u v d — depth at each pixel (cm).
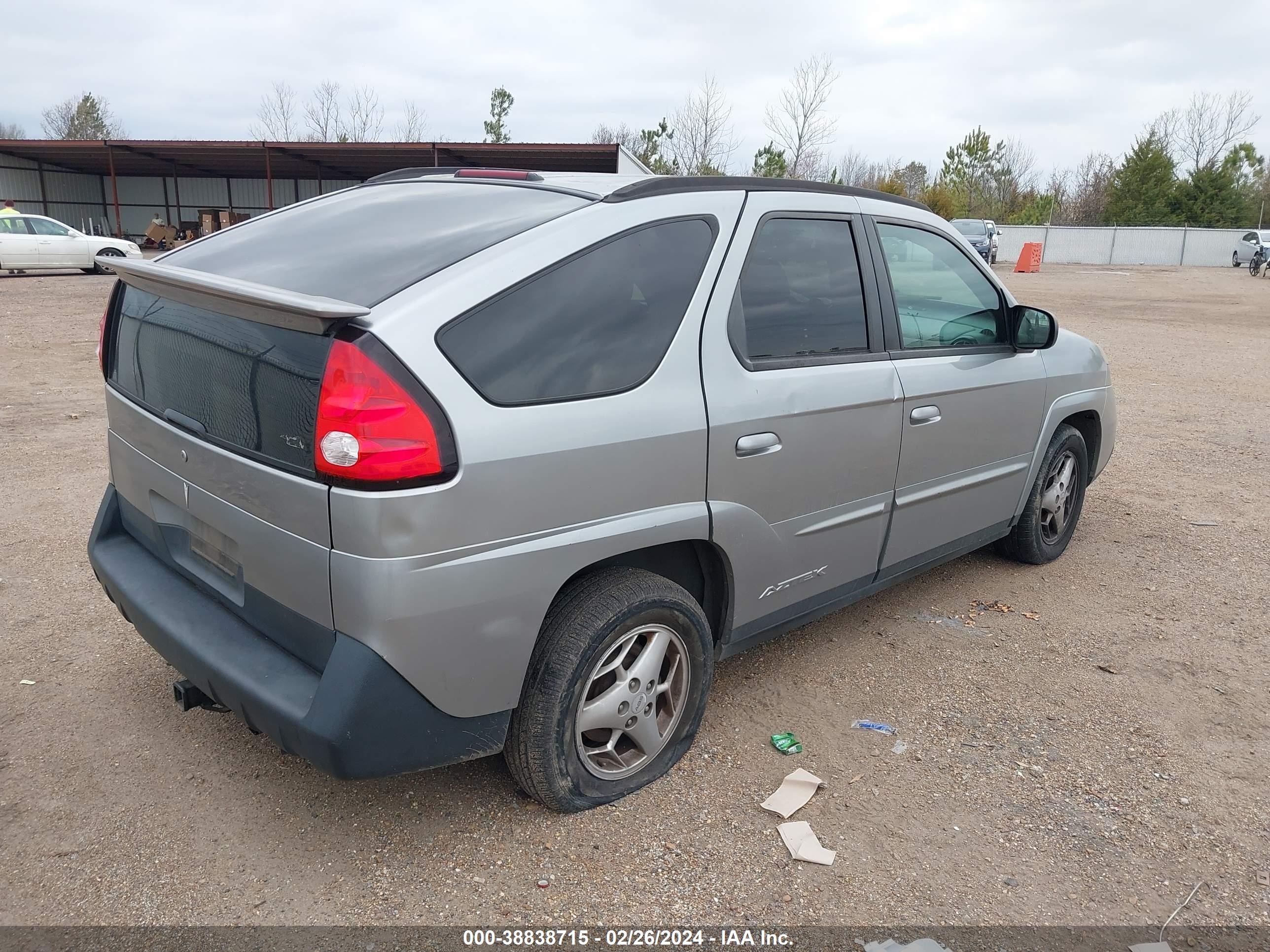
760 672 371
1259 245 3922
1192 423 884
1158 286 3058
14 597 409
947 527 399
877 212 356
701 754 310
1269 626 430
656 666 279
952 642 404
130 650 366
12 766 288
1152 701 358
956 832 275
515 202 284
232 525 246
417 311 221
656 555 287
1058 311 2052
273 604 239
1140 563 507
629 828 271
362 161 3506
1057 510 487
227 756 298
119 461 306
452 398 220
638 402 257
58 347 1137
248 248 293
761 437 291
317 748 219
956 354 383
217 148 3241
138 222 4281
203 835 261
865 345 338
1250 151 5962
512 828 268
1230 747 328
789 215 317
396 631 218
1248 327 1778
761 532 301
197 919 230
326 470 214
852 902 245
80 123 7112
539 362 238
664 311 270
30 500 541
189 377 260
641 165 2853
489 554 229
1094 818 284
